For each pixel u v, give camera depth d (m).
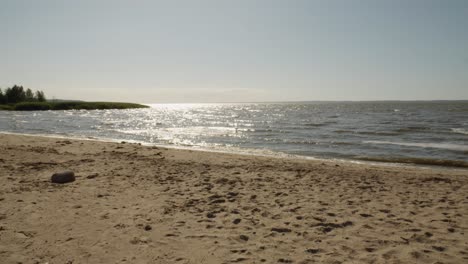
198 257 4.27
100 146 16.08
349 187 8.31
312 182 8.86
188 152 14.81
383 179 9.44
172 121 47.06
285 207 6.49
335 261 4.16
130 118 54.53
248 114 75.56
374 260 4.20
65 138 21.67
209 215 5.94
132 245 4.62
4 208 6.15
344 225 5.50
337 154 16.59
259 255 4.34
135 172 9.84
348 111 84.50
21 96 100.00
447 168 12.84
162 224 5.48
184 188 7.96
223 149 18.12
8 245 4.55
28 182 8.22
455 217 5.95
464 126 33.41
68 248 4.50
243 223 5.57
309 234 5.09
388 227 5.41
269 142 21.61
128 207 6.37
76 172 9.62
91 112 79.75
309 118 53.25
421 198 7.32
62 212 6.00
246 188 8.05
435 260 4.20
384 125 35.56
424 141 21.69
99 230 5.16
